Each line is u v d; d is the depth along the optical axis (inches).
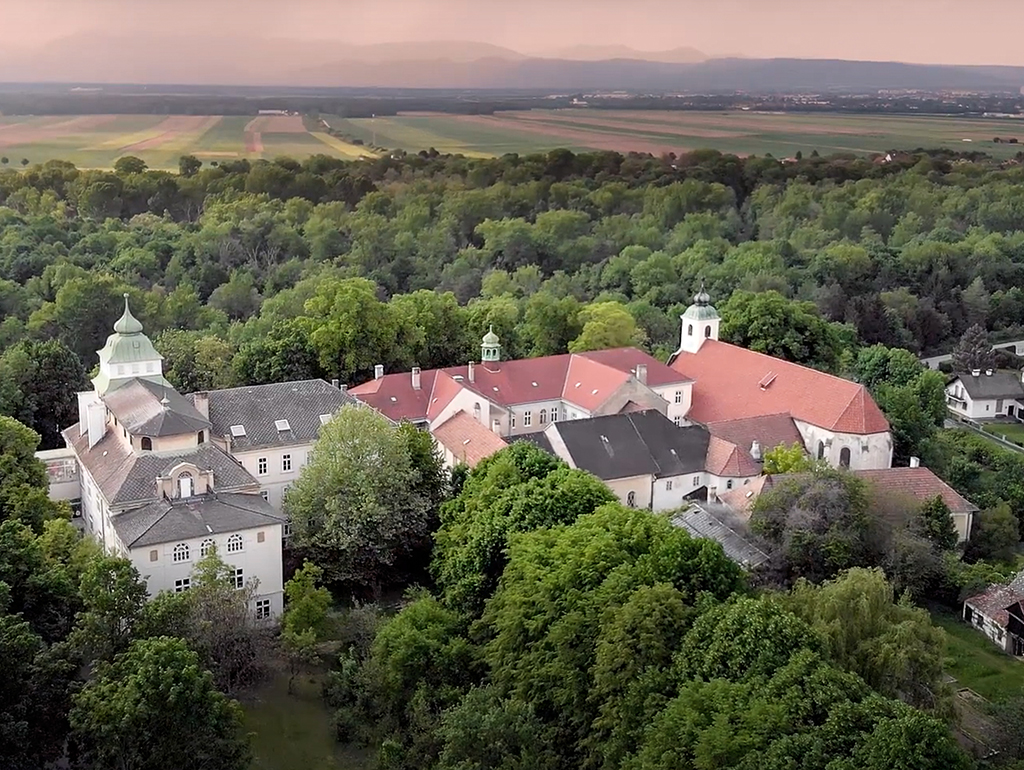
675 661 2506.2
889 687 2481.5
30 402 5044.3
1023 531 4419.3
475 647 3056.1
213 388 5260.8
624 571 2778.1
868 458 4611.2
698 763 2206.0
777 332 5846.5
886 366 6240.2
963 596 3673.7
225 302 7475.4
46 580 2901.1
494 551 3324.3
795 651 2379.4
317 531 3690.9
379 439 3722.9
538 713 2755.9
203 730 2448.3
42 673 2495.1
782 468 4247.0
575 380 5142.7
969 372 7150.6
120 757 2412.6
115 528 3380.9
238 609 3065.9
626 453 4347.9
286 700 3102.9
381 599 3737.7
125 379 4202.8
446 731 2576.3
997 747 2669.8
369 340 5403.5
